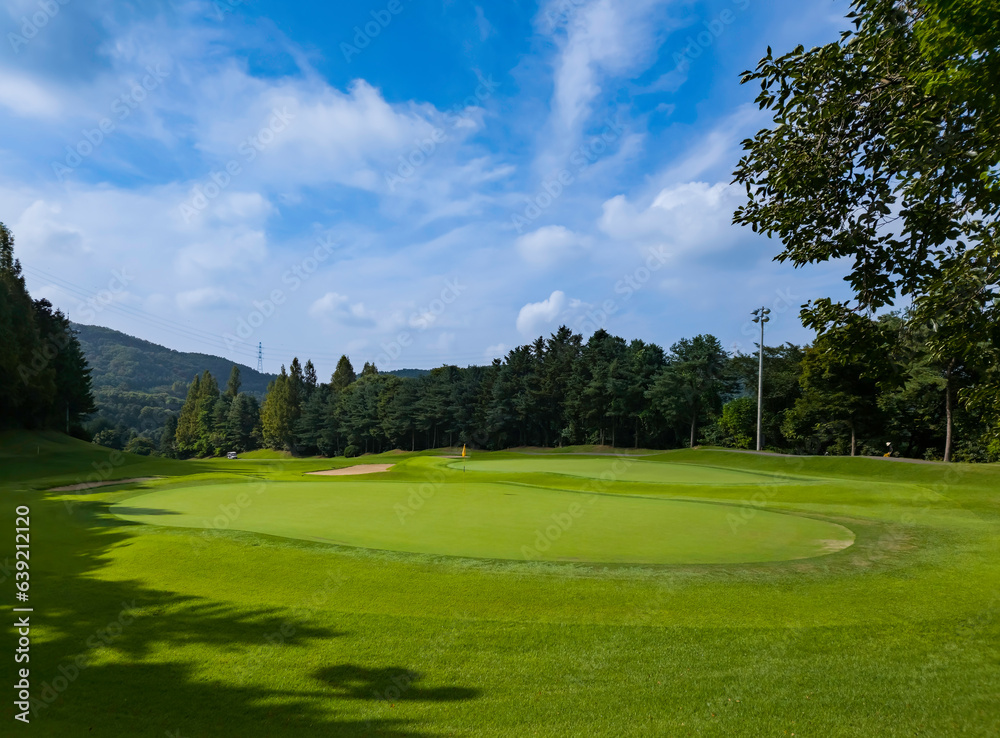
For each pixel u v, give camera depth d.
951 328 6.18
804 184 6.73
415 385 89.00
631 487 21.88
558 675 5.69
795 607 7.37
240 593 7.73
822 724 4.86
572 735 4.70
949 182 5.98
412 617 6.96
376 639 6.43
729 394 63.53
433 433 88.75
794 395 52.41
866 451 42.28
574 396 70.62
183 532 10.65
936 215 6.41
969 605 7.45
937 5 4.48
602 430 70.12
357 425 92.12
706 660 6.00
